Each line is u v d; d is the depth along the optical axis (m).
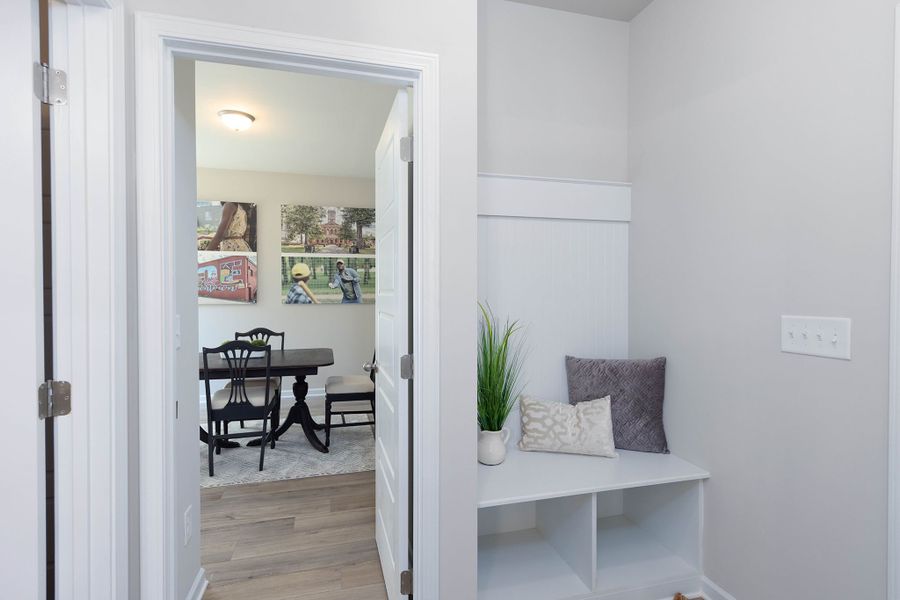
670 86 1.99
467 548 1.46
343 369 4.99
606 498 2.26
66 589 1.07
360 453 3.41
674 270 1.96
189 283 1.65
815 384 1.36
